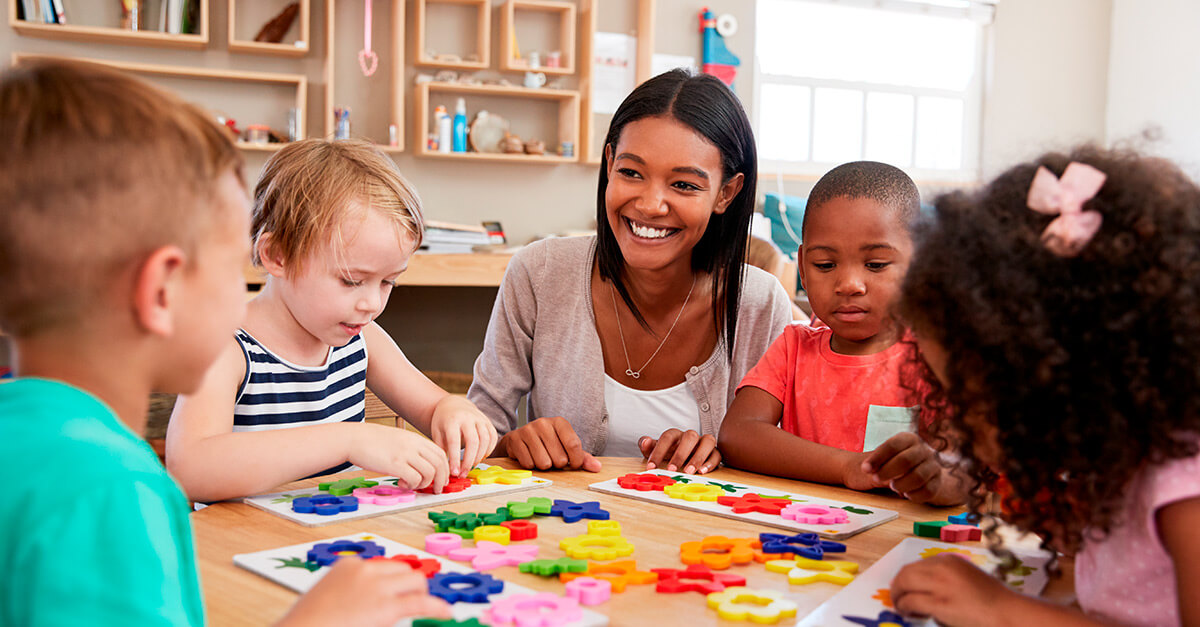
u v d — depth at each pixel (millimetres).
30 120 472
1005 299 553
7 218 469
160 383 538
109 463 456
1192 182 583
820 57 4324
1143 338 531
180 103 536
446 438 1080
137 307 489
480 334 3738
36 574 427
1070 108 4648
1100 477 550
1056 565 714
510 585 652
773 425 1218
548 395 1522
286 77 3322
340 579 550
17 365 511
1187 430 530
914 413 870
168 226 489
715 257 1423
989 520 868
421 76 3543
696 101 1261
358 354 1286
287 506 880
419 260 3146
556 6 3609
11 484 441
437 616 559
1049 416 558
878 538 833
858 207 1199
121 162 476
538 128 3764
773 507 905
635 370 1493
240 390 1137
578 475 1090
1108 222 550
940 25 4492
